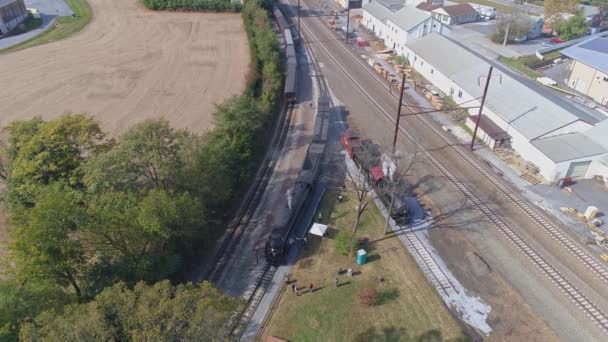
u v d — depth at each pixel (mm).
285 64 87125
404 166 54000
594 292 36844
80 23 113750
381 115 67250
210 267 40812
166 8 125562
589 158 50062
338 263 40531
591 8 107875
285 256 41344
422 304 36000
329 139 60938
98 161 36719
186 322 23281
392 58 89938
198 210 36875
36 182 40469
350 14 122812
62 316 24344
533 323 34219
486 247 41812
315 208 47594
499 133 57031
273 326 34688
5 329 26031
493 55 91125
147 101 72812
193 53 94812
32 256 30281
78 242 31891
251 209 48500
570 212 45781
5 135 61625
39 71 84625
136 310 23734
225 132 51688
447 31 89438
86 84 79062
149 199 33156
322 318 35125
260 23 104375
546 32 103875
